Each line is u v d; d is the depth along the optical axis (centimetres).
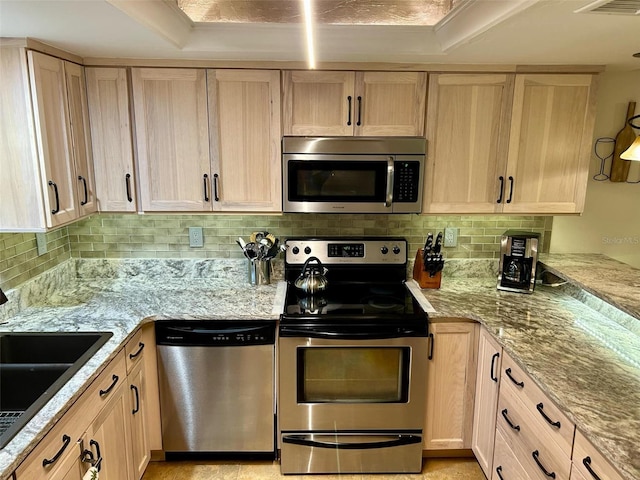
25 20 157
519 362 185
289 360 228
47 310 229
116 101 234
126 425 204
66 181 211
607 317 226
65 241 273
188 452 247
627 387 163
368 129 241
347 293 260
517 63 232
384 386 235
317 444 239
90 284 274
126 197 245
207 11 207
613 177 269
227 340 229
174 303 242
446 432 245
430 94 238
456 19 186
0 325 209
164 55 222
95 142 238
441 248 286
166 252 283
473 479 242
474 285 275
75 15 152
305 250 272
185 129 239
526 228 284
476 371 237
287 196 244
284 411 235
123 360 200
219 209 249
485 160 246
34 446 129
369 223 283
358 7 211
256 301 246
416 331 226
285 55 221
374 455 242
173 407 238
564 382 166
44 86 193
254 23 207
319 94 237
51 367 181
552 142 245
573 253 285
